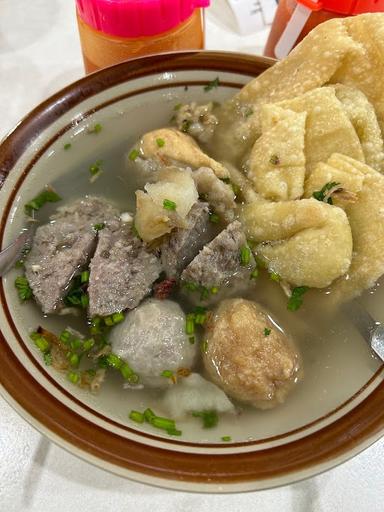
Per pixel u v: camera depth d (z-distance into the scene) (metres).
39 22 0.35
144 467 0.16
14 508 0.19
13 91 0.32
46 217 0.24
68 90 0.25
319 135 0.23
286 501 0.20
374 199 0.22
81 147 0.26
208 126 0.27
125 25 0.25
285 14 0.29
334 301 0.22
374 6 0.26
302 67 0.24
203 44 0.30
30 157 0.24
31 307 0.21
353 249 0.22
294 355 0.21
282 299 0.22
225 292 0.22
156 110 0.27
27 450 0.21
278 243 0.23
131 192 0.25
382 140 0.24
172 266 0.22
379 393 0.18
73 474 0.20
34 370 0.18
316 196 0.22
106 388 0.20
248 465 0.17
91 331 0.21
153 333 0.20
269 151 0.24
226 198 0.24
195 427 0.19
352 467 0.21
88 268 0.23
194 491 0.16
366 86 0.24
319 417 0.18
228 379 0.20
